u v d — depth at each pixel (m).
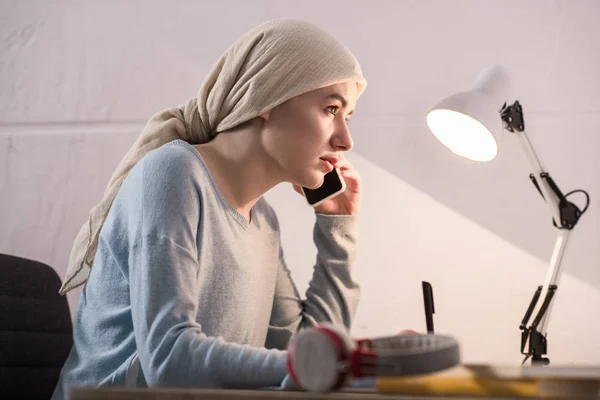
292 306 1.76
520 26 2.47
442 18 2.51
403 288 2.42
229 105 1.49
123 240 1.42
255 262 1.56
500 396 0.67
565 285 2.36
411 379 0.69
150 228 1.30
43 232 2.64
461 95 1.71
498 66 1.77
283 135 1.46
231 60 1.50
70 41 2.70
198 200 1.38
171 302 1.22
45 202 2.65
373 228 2.46
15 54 2.71
